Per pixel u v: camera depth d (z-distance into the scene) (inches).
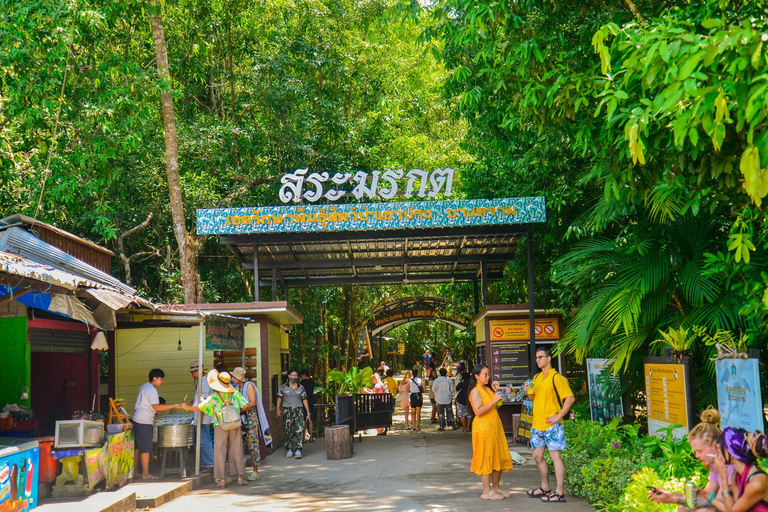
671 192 271.4
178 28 798.5
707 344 328.5
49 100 528.7
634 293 355.3
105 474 361.1
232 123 840.9
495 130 578.6
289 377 558.9
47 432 433.1
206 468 468.8
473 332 949.2
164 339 584.1
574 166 529.3
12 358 401.7
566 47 391.2
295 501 370.0
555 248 638.5
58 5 494.3
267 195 821.2
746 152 153.2
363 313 1117.1
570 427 416.2
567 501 346.3
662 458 304.0
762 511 169.8
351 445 553.3
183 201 752.3
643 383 417.7
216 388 427.5
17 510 286.8
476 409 355.9
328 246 618.2
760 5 193.2
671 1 323.9
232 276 792.9
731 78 166.4
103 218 613.3
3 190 612.1
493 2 335.6
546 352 354.6
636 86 237.5
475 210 551.2
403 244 625.6
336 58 847.7
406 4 481.1
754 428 253.9
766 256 312.2
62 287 318.0
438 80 1101.1
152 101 771.4
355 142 872.9
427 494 374.0
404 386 800.9
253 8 825.5
